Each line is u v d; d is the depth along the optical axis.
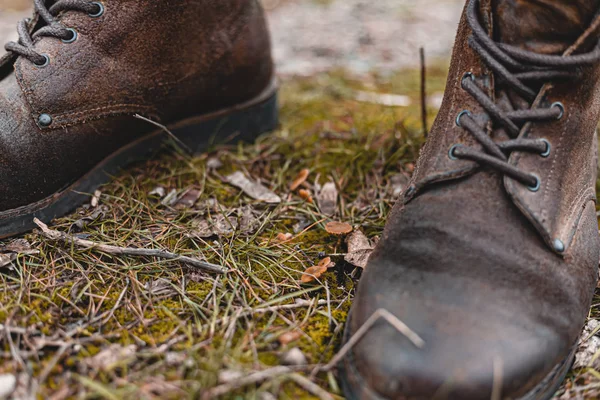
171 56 0.54
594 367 0.43
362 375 0.40
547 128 0.44
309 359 0.42
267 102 0.62
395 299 0.41
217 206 0.54
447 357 0.39
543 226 0.42
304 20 1.20
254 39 0.58
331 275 0.48
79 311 0.45
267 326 0.44
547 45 0.44
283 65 0.90
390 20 1.21
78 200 0.52
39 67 0.49
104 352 0.42
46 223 0.50
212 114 0.59
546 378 0.41
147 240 0.50
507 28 0.44
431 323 0.40
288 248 0.50
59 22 0.50
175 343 0.43
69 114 0.50
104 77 0.51
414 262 0.42
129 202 0.53
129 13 0.51
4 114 0.48
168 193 0.55
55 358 0.42
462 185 0.43
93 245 0.48
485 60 0.44
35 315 0.44
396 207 0.46
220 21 0.55
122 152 0.55
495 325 0.40
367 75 0.85
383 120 0.67
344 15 1.24
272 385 0.41
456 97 0.45
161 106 0.55
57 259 0.48
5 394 0.40
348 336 0.42
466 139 0.44
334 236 0.52
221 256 0.48
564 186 0.44
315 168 0.59
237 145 0.61
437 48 1.02
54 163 0.50
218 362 0.41
